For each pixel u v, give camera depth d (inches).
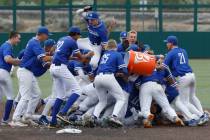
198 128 1167.0
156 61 1194.0
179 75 1223.5
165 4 3181.6
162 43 3189.0
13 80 2178.9
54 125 1173.1
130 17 3191.4
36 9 3169.3
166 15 3193.9
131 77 1184.2
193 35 3193.9
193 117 1203.9
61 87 1182.9
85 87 1218.0
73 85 1178.6
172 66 1232.8
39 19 3176.7
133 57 1162.0
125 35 1269.7
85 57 1256.2
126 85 1179.3
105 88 1161.4
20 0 3164.4
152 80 1174.3
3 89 1224.8
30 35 3164.4
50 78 2349.9
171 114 1179.9
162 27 3191.4
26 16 3169.3
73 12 3159.5
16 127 1182.9
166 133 1098.7
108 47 1174.3
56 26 3174.2
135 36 1263.5
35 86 1216.8
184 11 3191.4
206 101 1648.6
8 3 3157.0
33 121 1215.6
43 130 1140.5
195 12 3191.4
